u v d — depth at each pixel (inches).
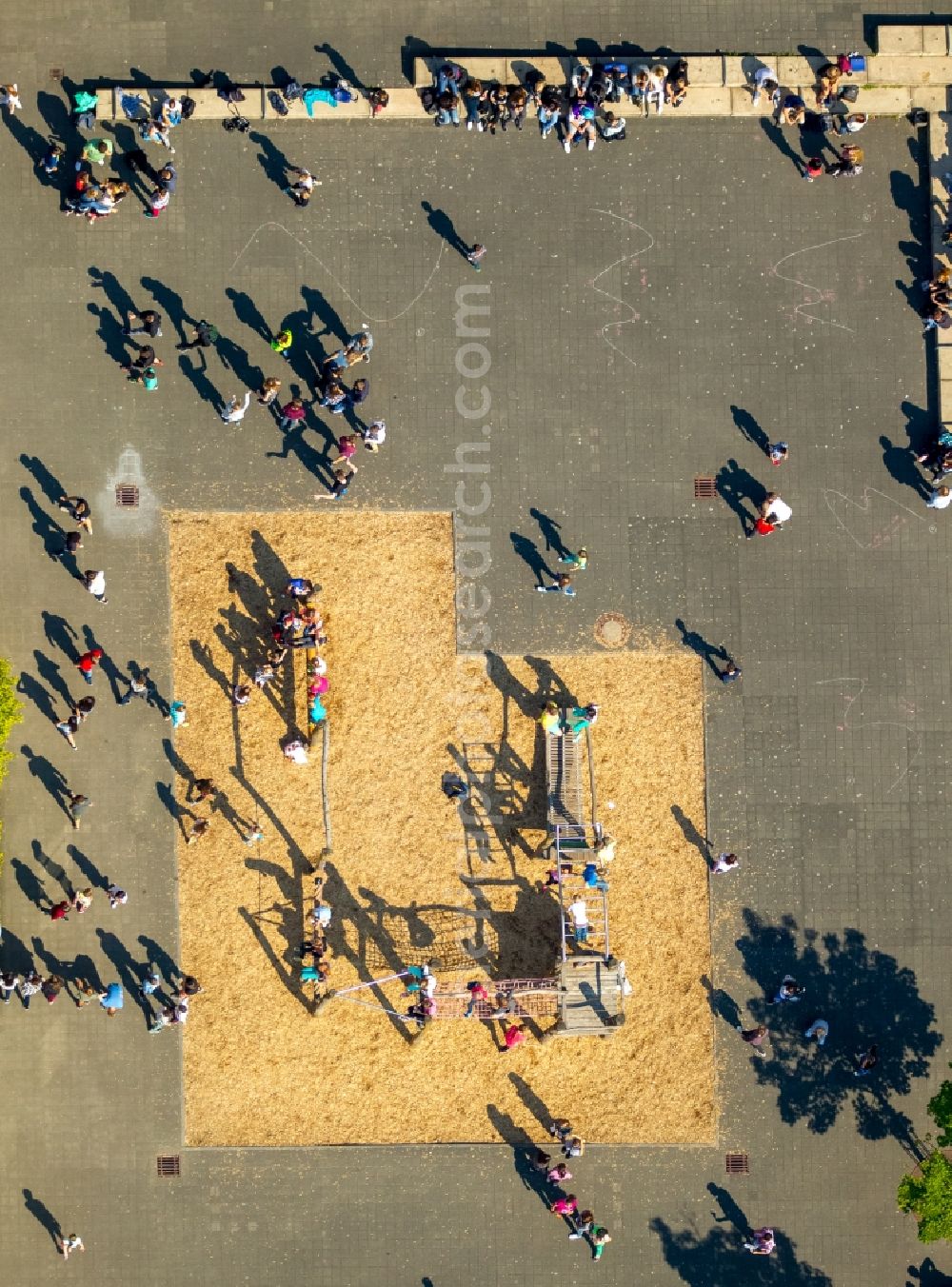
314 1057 1061.1
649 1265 1061.1
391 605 1066.1
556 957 1061.1
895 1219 1067.9
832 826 1070.4
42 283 1063.0
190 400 1066.7
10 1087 1059.3
